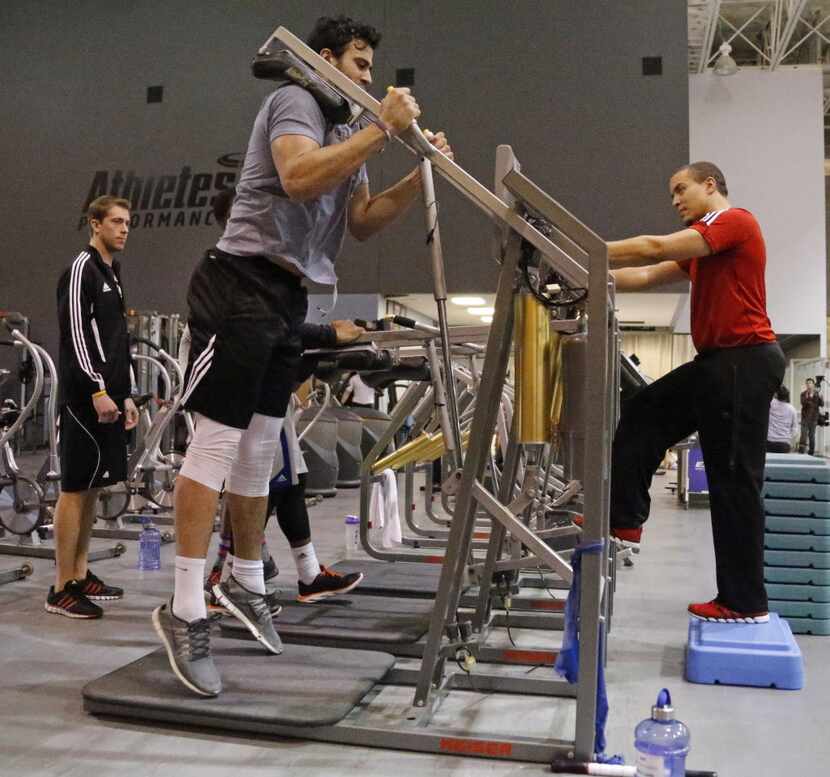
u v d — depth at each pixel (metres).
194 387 2.13
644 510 2.81
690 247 2.62
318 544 4.89
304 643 2.64
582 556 1.82
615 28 9.87
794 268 13.23
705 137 13.31
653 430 2.78
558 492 4.16
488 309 11.70
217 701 2.04
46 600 3.35
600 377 1.81
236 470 2.39
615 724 2.14
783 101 13.18
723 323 2.71
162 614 2.12
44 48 11.04
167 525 5.63
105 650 2.68
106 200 3.29
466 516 2.03
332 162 1.92
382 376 2.78
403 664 2.53
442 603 2.06
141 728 2.03
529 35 9.99
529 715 2.15
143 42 10.80
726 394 2.69
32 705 2.18
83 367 3.09
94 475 3.16
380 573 3.71
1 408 4.66
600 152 9.86
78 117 10.95
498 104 10.02
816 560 3.12
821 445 14.06
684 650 2.84
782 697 2.37
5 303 11.02
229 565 2.94
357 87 1.97
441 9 10.12
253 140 2.18
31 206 11.00
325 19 2.20
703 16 12.84
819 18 14.32
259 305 2.12
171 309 10.65
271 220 2.13
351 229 2.50
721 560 2.78
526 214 1.94
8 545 4.43
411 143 1.96
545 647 2.74
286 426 3.00
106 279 3.23
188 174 10.69
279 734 1.99
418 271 10.09
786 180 13.20
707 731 2.10
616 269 3.01
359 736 1.96
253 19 10.59
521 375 1.97
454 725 2.07
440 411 2.21
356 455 8.63
